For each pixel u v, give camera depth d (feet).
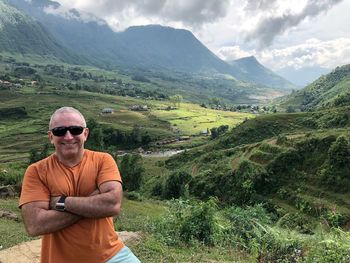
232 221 48.14
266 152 218.18
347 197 171.12
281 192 187.42
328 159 188.96
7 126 513.04
